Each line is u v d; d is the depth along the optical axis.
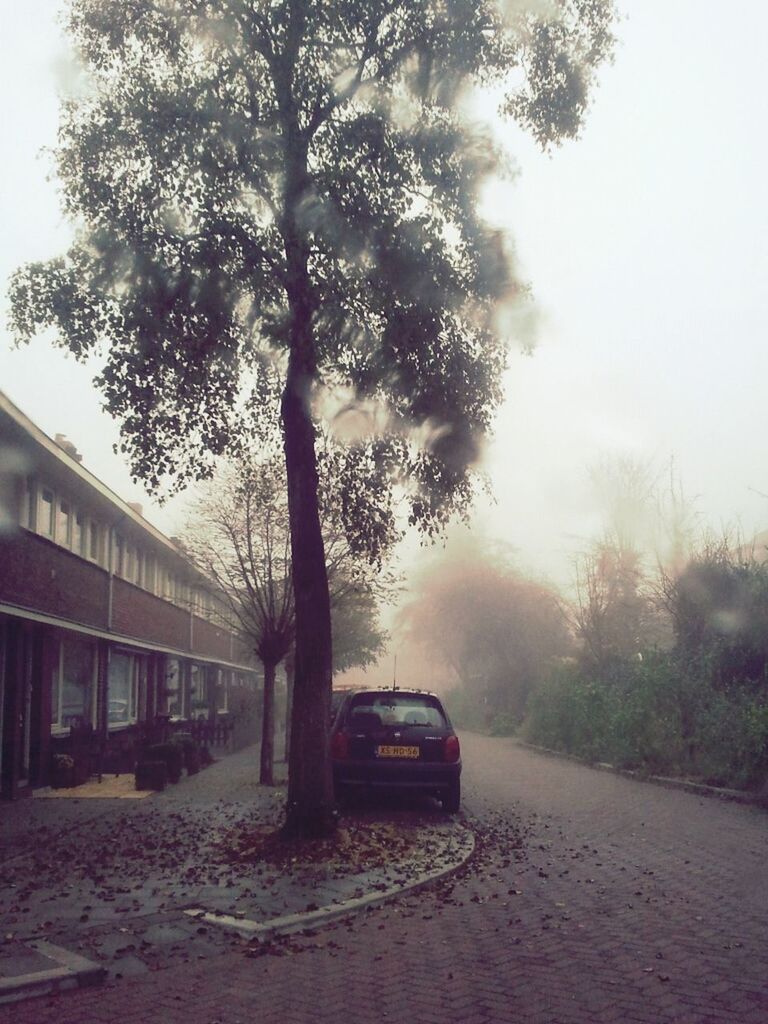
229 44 10.82
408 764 13.47
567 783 17.98
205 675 40.53
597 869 9.25
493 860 9.84
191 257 10.35
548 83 12.13
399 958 6.24
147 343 10.60
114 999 5.50
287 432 10.86
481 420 11.98
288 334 10.86
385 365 11.23
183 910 7.47
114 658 24.75
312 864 9.15
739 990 5.49
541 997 5.43
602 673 26.80
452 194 11.23
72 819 13.08
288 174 10.45
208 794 16.33
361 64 11.20
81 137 10.83
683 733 18.58
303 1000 5.44
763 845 10.43
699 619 21.69
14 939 6.58
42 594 16.83
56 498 18.52
